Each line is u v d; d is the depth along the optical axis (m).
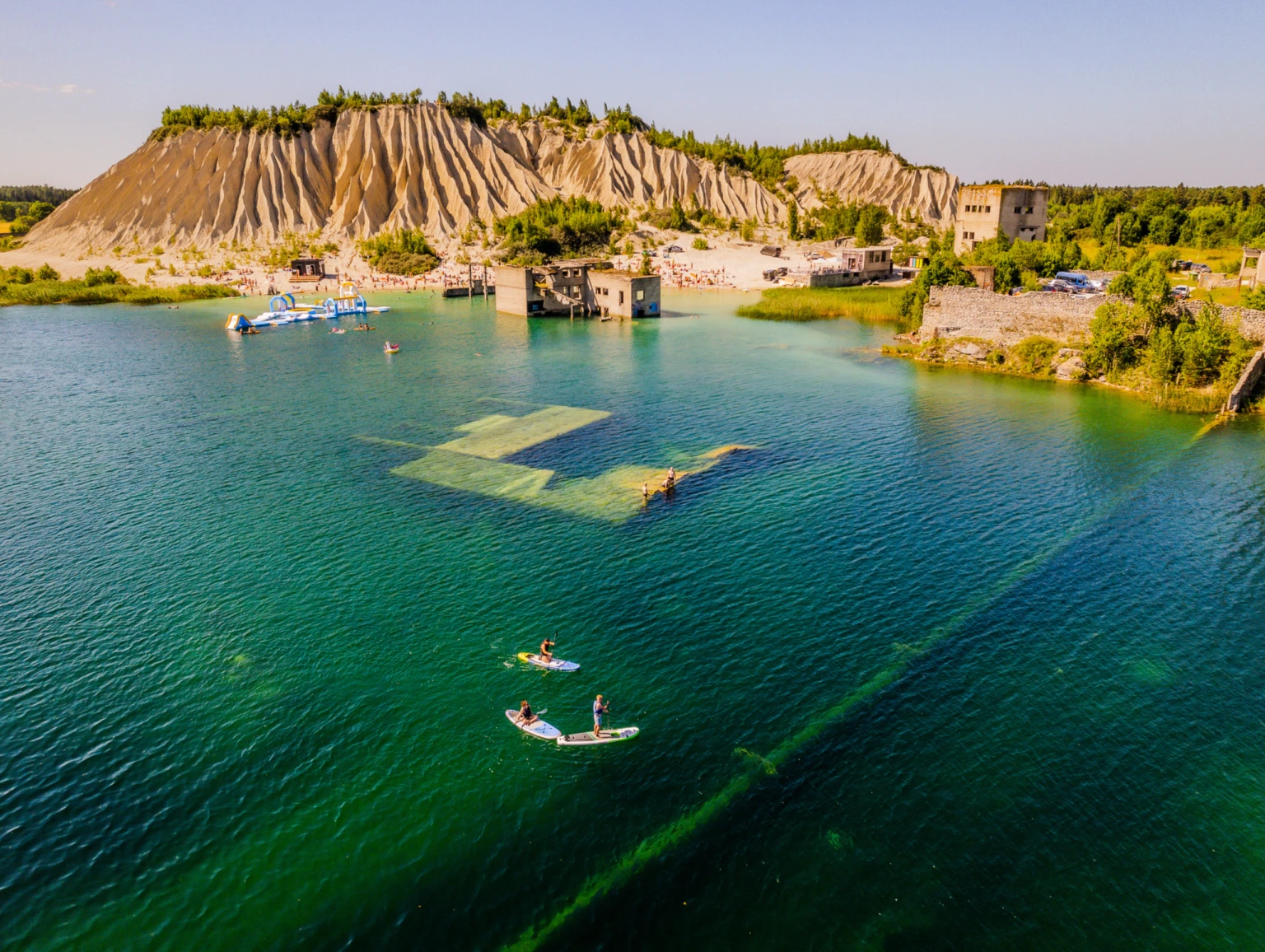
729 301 172.88
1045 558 49.91
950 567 48.94
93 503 60.75
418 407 87.88
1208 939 25.30
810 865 28.00
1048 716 35.59
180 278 196.75
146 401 91.38
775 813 30.22
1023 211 169.62
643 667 39.28
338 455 71.00
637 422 80.81
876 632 42.09
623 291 147.75
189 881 27.70
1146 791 31.19
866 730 34.75
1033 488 60.88
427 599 45.84
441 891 27.23
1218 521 54.44
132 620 44.12
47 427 81.19
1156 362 88.00
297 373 106.12
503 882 27.53
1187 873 27.62
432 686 37.97
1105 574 47.78
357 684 38.19
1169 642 41.03
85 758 33.59
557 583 47.44
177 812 30.66
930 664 39.38
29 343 128.88
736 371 104.69
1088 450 69.19
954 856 28.30
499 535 53.88
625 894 26.98
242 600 46.00
